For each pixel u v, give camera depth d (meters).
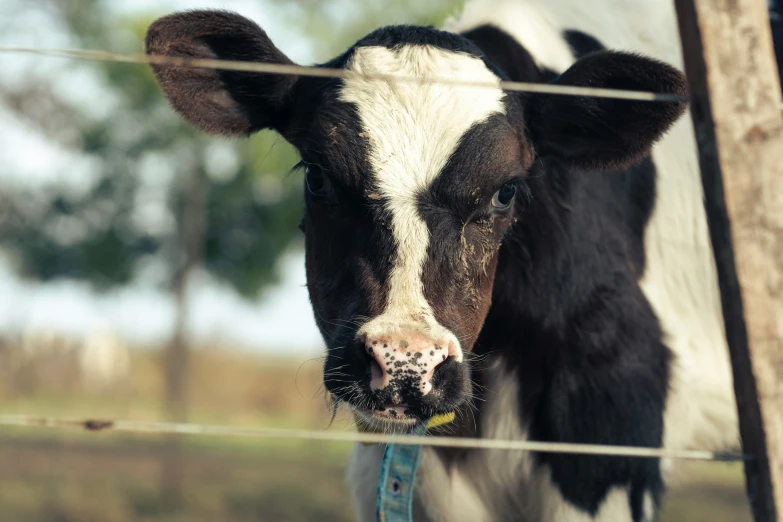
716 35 2.18
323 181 3.07
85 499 10.14
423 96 3.06
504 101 3.16
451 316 2.89
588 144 3.33
